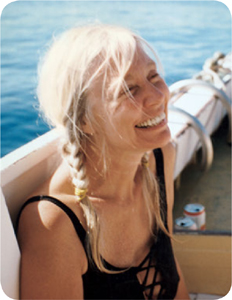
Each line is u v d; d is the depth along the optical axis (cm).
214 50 1472
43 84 143
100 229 149
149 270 166
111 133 140
